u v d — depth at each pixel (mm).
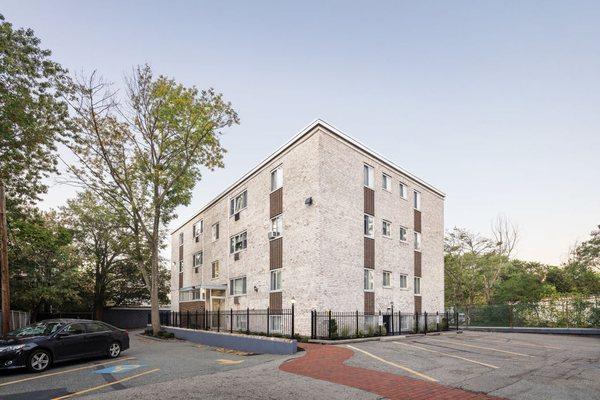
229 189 31141
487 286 45125
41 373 11430
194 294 35500
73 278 35156
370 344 17406
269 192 25141
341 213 21656
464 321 34438
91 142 23844
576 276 37219
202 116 24875
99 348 13695
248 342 16062
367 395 8250
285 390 8664
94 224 41938
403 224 27031
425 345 17219
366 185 24000
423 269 28641
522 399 8008
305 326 20250
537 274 49906
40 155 19922
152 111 24719
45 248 31984
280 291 22828
